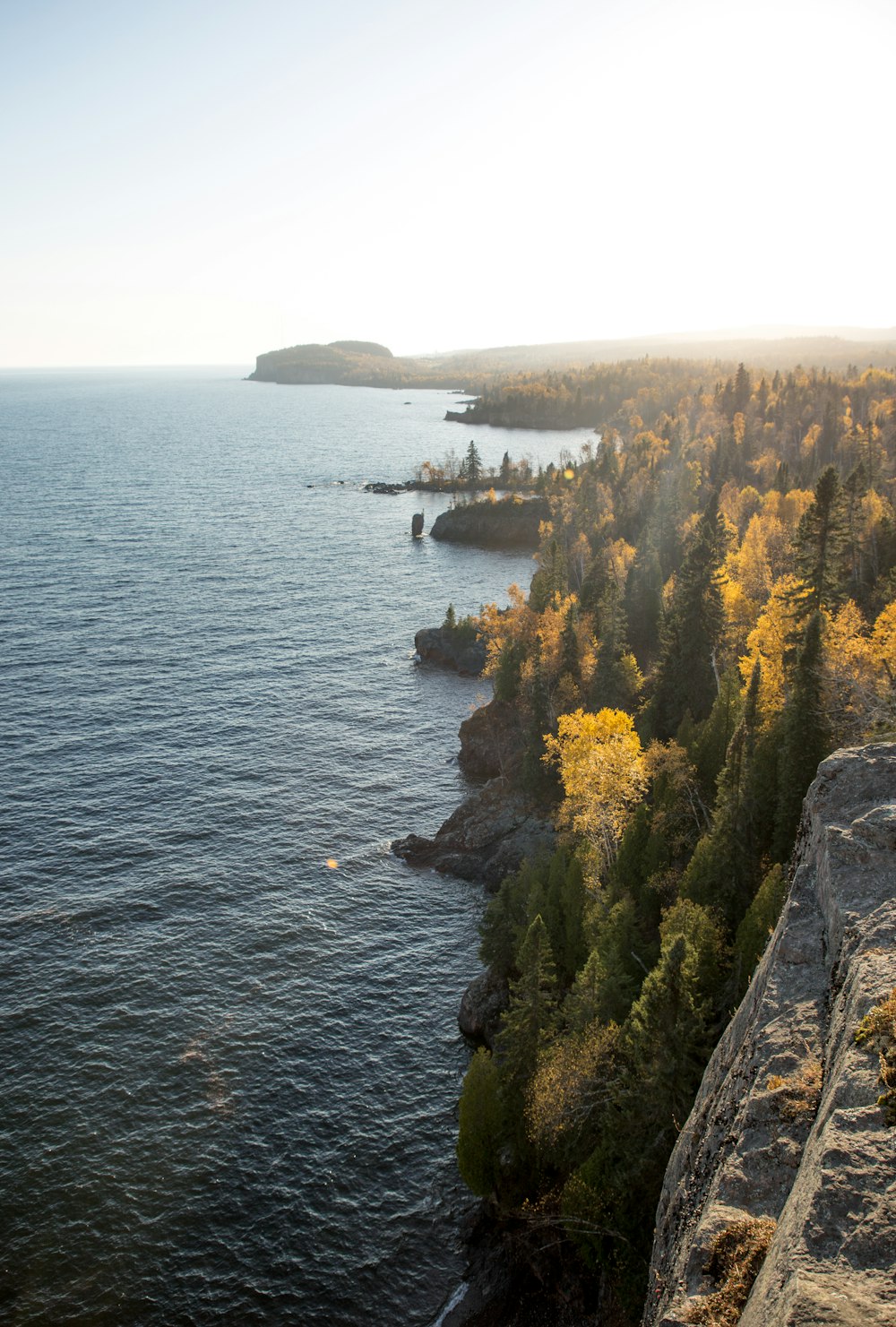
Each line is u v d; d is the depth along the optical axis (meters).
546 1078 46.28
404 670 134.62
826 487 85.25
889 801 33.66
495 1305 44.66
